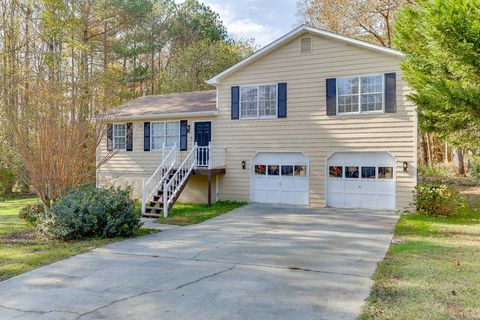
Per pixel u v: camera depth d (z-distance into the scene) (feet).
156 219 40.55
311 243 28.07
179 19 113.70
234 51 101.35
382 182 44.45
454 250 25.16
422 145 87.10
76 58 73.05
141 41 97.86
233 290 18.10
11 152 48.08
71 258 24.68
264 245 27.50
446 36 28.94
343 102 46.24
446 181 67.82
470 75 30.83
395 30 51.39
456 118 33.24
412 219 38.24
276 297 17.10
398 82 43.34
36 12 68.59
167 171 47.14
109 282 19.69
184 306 16.25
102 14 78.95
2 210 50.37
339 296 17.07
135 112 59.41
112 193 33.45
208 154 51.96
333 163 47.01
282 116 49.44
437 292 17.07
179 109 57.41
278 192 50.14
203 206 49.32
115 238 30.60
